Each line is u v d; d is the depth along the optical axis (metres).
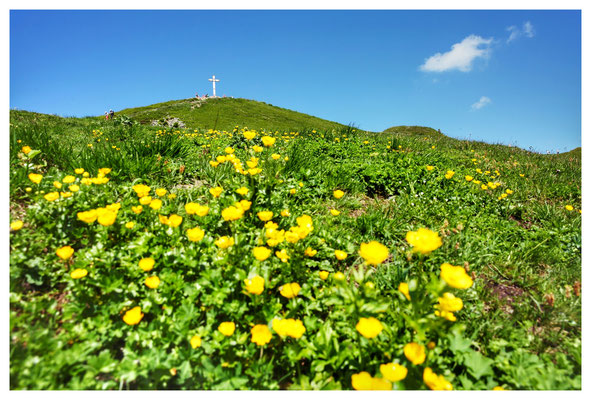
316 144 6.91
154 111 42.12
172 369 1.62
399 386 1.51
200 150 6.06
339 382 1.63
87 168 3.75
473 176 5.92
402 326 1.76
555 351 2.08
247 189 2.82
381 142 9.23
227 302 2.01
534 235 3.64
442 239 3.04
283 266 2.31
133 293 2.03
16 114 12.22
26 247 2.23
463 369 1.81
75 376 1.58
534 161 9.17
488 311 2.40
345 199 4.05
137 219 2.80
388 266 2.57
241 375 1.67
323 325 1.87
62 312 1.98
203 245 2.49
